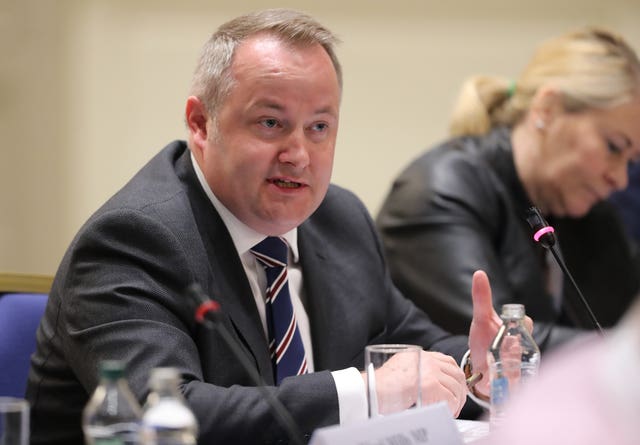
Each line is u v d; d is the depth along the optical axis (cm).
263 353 582
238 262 594
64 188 1186
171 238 562
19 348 636
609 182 855
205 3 1206
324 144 597
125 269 552
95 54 1189
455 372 546
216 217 598
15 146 1179
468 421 564
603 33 855
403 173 884
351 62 1251
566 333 749
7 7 1172
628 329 251
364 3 1248
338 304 641
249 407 503
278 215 589
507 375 523
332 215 678
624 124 836
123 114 1198
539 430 244
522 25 1271
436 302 808
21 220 1180
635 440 236
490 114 899
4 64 1173
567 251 909
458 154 866
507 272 847
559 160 850
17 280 688
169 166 613
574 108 842
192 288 434
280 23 590
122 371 364
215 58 597
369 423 398
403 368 486
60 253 1185
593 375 248
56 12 1183
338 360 629
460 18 1261
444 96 1263
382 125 1257
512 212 858
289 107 580
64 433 582
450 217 831
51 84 1182
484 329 587
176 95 1206
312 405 504
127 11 1196
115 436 370
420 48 1258
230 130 587
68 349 553
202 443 500
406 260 838
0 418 370
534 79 863
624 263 928
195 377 521
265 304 610
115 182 1198
